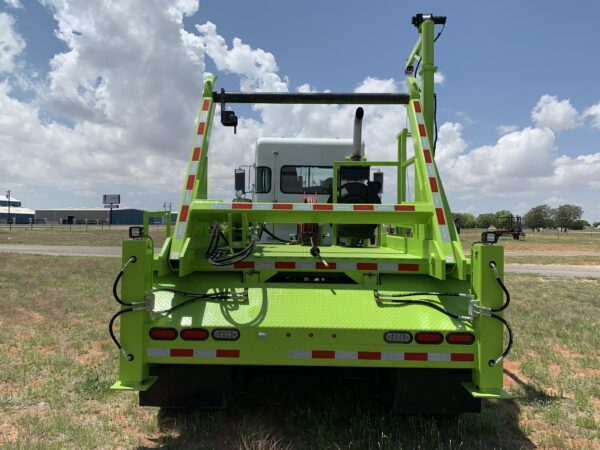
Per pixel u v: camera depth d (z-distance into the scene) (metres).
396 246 4.99
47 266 15.95
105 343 6.14
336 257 3.77
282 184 8.10
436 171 3.83
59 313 8.00
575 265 22.72
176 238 3.39
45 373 4.95
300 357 3.13
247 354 3.14
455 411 3.28
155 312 3.25
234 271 3.61
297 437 3.44
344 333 3.13
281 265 3.58
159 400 3.30
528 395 4.54
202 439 3.43
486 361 3.09
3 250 25.84
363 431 3.40
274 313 3.27
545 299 10.41
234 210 3.56
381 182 7.00
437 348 3.13
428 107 4.46
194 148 3.90
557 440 3.48
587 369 5.35
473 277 3.25
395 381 3.32
